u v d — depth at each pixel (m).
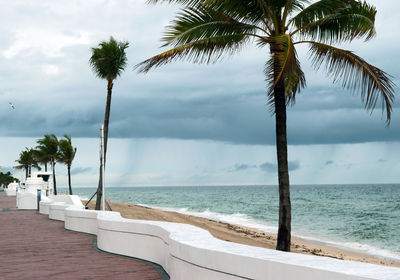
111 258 10.15
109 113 26.67
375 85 11.73
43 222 20.22
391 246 32.62
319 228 45.78
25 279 7.86
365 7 12.13
